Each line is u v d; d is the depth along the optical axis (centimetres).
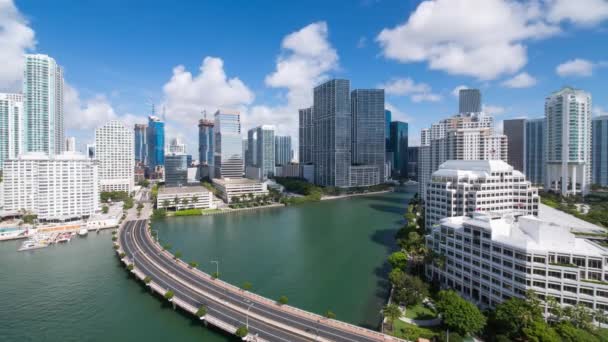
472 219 16162
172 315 14825
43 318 14538
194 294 16138
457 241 16025
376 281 18538
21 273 19875
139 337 13088
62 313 14975
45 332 13425
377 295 16725
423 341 11650
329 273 19825
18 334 13275
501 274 13788
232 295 16000
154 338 13012
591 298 11700
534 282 12669
